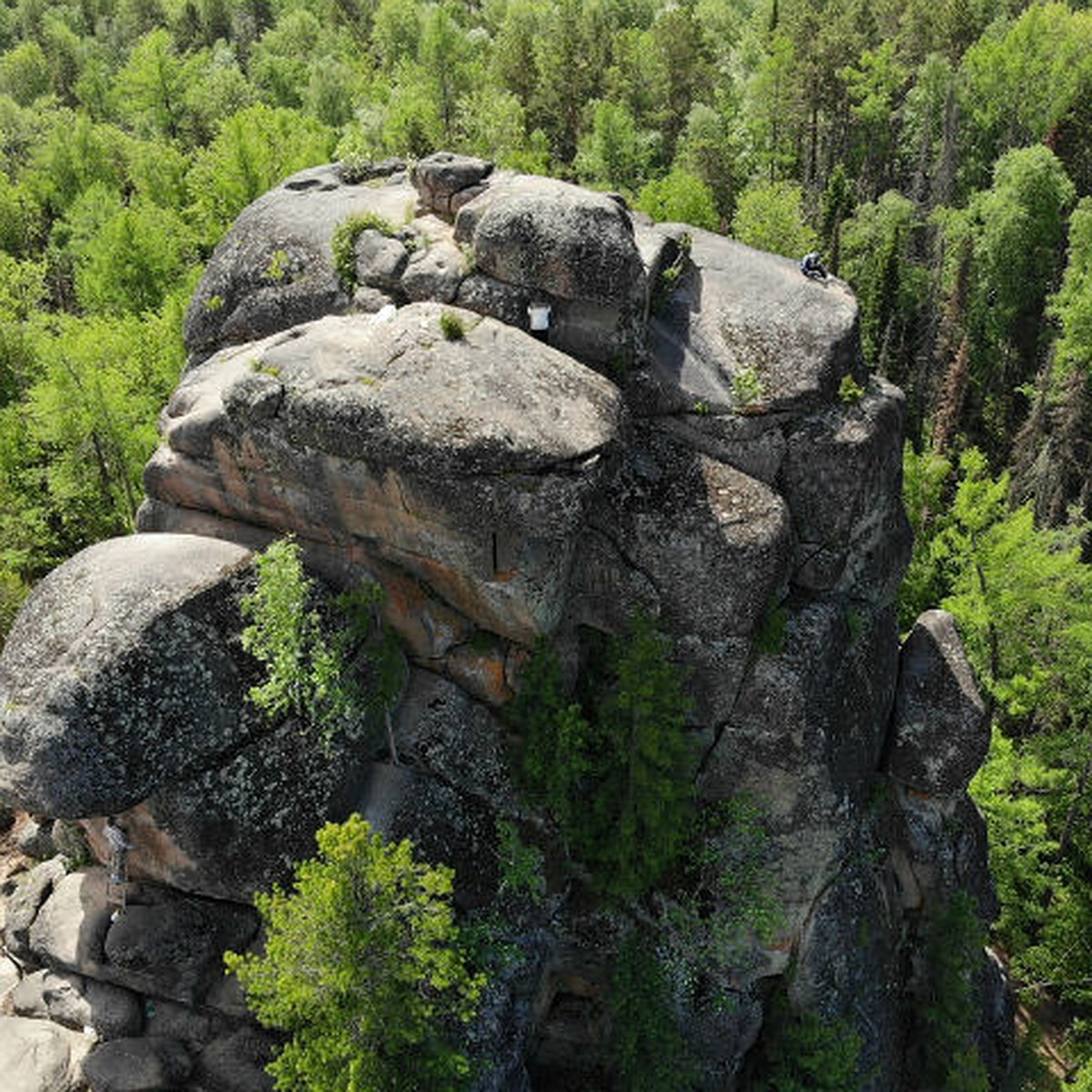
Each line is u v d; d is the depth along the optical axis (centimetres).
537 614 2308
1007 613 4103
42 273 5441
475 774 2409
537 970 2386
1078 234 6253
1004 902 3716
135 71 7850
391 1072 1927
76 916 2361
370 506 2258
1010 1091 2986
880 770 2814
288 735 2236
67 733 2016
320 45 10406
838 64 7862
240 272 2814
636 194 6538
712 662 2434
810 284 2692
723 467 2466
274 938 1845
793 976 2533
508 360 2255
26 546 3912
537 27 9919
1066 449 5625
